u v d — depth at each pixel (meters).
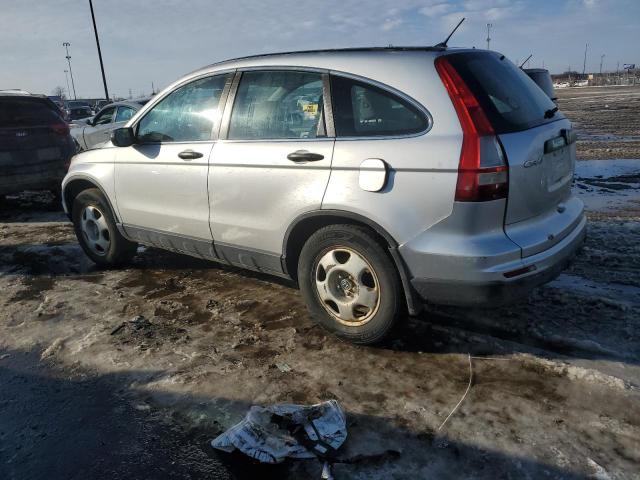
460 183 2.89
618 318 3.70
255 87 3.88
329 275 3.50
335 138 3.37
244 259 4.05
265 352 3.53
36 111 8.12
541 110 3.48
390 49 3.43
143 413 2.95
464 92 3.00
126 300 4.47
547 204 3.29
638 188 7.93
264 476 2.47
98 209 5.16
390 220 3.12
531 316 3.79
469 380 3.10
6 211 8.58
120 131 4.53
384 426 2.74
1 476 2.54
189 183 4.20
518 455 2.50
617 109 23.06
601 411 2.78
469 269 2.95
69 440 2.77
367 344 3.50
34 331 3.96
